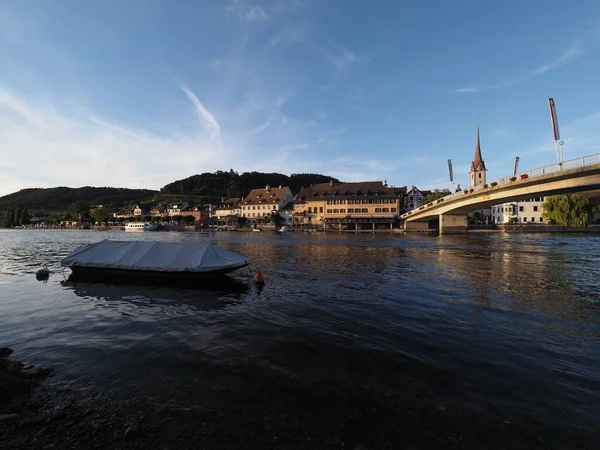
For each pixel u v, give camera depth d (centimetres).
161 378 604
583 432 452
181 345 770
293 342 788
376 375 619
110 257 1681
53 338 823
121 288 1448
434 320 970
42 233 9644
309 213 10469
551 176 3788
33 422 466
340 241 5009
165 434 443
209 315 1028
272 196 12119
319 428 457
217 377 607
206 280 1614
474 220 10731
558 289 1409
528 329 890
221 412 495
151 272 1575
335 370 639
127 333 860
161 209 15738
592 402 530
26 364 666
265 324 933
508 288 1433
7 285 1523
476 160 9744
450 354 720
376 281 1614
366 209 9731
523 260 2453
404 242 4662
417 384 586
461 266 2147
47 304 1178
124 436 436
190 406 511
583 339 816
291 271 1945
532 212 9756
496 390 567
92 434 443
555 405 521
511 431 453
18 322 962
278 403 520
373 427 461
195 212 14062
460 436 441
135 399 532
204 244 1678
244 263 1598
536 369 649
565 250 3244
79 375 617
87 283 1549
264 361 679
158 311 1080
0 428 453
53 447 417
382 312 1059
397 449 415
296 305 1152
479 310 1081
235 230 11169
